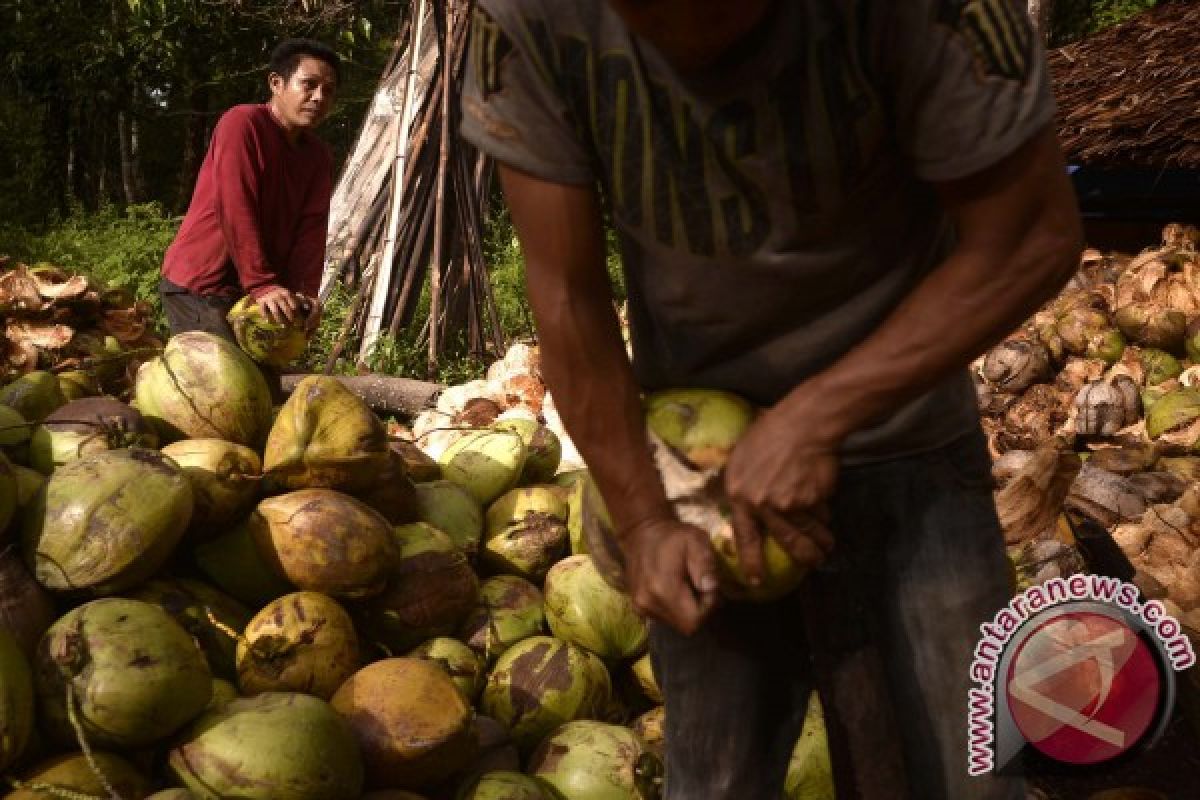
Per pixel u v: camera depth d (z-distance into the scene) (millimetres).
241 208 4496
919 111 1375
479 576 3119
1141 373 5844
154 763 2230
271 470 2648
